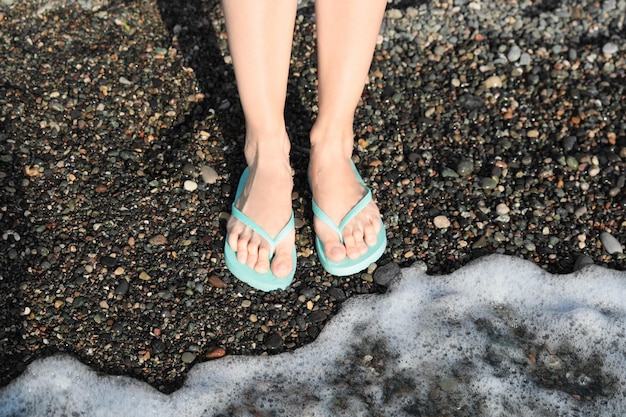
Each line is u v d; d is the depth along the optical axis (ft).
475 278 4.03
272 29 3.53
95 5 4.93
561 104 4.68
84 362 3.68
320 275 4.00
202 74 4.69
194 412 3.59
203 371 3.70
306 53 4.85
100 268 3.92
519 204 4.28
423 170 4.37
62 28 4.81
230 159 4.34
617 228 4.22
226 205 4.17
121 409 3.58
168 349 3.75
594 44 4.99
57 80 4.57
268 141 3.86
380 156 4.41
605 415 3.65
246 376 3.70
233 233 3.90
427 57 4.88
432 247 4.12
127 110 4.50
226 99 4.59
